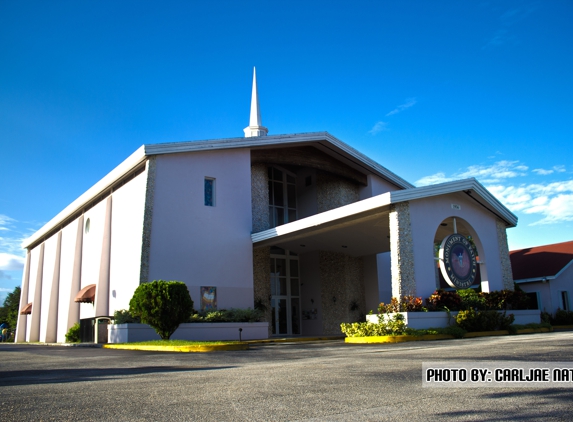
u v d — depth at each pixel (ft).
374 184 106.83
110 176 87.45
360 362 31.01
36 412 16.97
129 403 18.37
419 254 67.56
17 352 55.57
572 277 103.60
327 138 95.45
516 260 113.91
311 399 18.40
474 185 74.90
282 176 107.76
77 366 35.19
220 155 86.22
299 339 77.46
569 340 43.14
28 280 140.15
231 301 82.38
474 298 71.97
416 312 63.00
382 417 15.26
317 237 90.53
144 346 57.52
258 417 15.70
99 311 85.05
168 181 79.30
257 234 85.97
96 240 94.48
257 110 125.49
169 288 60.13
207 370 29.78
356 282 102.47
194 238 80.43
